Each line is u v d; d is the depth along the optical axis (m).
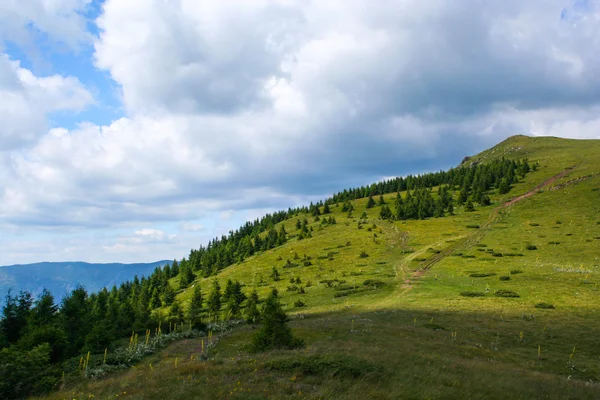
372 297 67.19
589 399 18.83
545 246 92.56
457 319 47.03
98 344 38.81
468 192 168.25
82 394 16.62
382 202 184.75
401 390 15.66
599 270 70.25
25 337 33.31
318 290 81.00
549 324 44.00
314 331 39.22
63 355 32.94
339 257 112.44
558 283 64.06
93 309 84.88
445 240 111.00
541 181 160.88
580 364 31.39
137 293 142.25
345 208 187.25
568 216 115.81
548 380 22.58
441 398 15.40
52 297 48.50
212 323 55.00
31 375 19.27
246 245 160.38
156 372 20.20
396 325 43.72
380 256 105.56
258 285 99.69
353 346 27.61
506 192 157.62
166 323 54.41
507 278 69.56
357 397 14.29
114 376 24.12
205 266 158.38
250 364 19.64
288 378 17.05
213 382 16.25
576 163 178.62
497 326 43.47
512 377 21.44
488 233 112.25
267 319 28.59
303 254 124.38
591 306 50.78
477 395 16.31
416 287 69.69
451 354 30.80
